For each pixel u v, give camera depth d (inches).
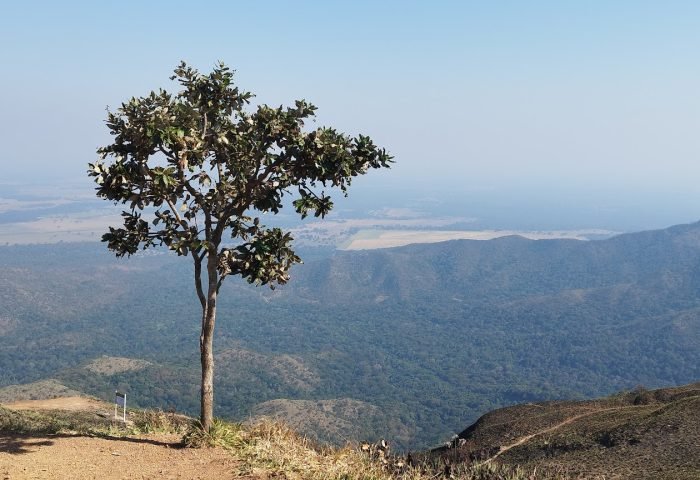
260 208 485.7
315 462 417.4
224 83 462.6
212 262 452.8
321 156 441.1
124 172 416.8
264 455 414.3
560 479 563.8
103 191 430.0
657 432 1253.7
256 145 446.6
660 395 2130.9
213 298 454.3
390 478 421.4
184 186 441.7
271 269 469.1
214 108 463.8
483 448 1626.5
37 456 391.2
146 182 431.2
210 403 453.1
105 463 389.1
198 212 462.6
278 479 376.2
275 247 477.1
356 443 486.0
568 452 1331.2
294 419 6392.7
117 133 425.1
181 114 429.1
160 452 421.7
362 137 461.7
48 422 655.1
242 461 405.1
